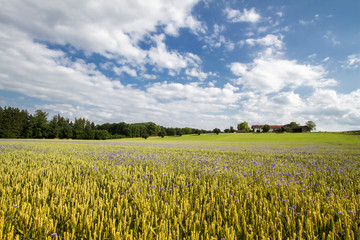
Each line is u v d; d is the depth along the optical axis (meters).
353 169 8.09
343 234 2.70
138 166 8.73
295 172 7.52
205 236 2.63
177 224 2.82
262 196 4.22
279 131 129.25
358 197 4.17
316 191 4.90
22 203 3.36
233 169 8.12
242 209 3.39
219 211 3.44
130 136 118.50
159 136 123.56
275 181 5.60
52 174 6.22
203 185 5.14
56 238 2.41
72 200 3.60
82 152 14.70
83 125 127.12
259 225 2.92
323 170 8.08
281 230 2.70
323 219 3.04
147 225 2.84
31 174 5.86
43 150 15.96
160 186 5.10
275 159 12.26
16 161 9.20
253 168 8.36
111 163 9.39
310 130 129.50
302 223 2.98
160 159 10.98
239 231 2.77
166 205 3.40
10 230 2.56
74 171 7.06
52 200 3.58
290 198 4.12
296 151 19.06
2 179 5.09
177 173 7.21
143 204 3.49
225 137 86.19
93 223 2.79
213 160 11.08
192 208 3.55
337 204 3.63
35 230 2.66
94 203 3.43
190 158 11.77
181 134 126.19
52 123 89.62
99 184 5.20
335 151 19.19
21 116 86.69
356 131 84.81
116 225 2.96
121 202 3.63
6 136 79.38
